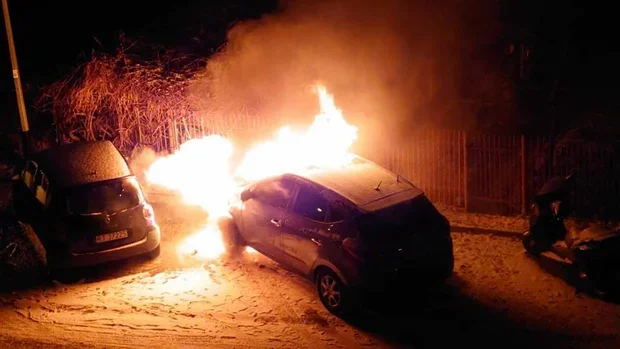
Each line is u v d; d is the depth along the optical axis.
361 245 9.05
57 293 10.59
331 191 9.73
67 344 9.04
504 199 12.84
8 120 18.16
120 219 11.16
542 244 10.54
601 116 14.67
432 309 9.62
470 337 8.89
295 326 9.34
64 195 11.16
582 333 8.86
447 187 13.41
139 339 9.12
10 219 13.27
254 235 10.93
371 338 8.97
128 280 10.92
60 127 16.64
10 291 10.67
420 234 9.32
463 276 10.52
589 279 9.62
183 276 10.98
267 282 10.62
